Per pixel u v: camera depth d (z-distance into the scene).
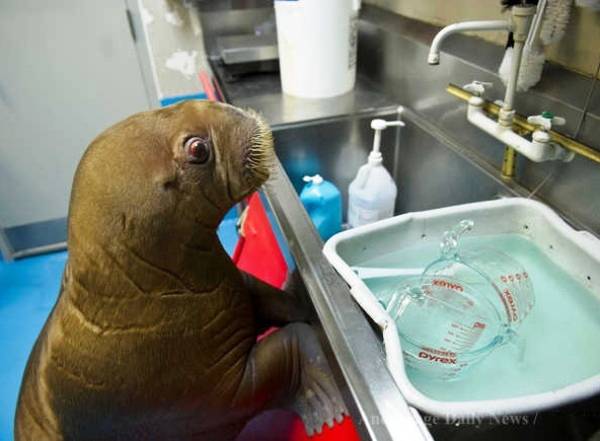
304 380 0.76
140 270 0.61
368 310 0.63
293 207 0.88
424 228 0.83
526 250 0.83
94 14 1.88
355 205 1.19
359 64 1.59
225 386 0.71
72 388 0.65
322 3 1.25
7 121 1.95
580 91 0.83
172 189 0.61
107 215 0.60
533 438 0.57
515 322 0.70
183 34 2.04
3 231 2.12
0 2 1.74
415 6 1.42
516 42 0.79
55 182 2.15
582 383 0.51
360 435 0.53
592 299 0.72
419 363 0.62
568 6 0.78
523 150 0.81
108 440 0.70
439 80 1.14
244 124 0.68
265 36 1.88
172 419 0.70
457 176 1.10
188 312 0.66
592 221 0.80
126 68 2.04
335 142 1.30
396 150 1.36
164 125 0.63
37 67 1.90
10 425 1.37
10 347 1.64
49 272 2.08
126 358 0.63
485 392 0.60
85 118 2.08
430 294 0.74
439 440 0.55
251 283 0.85
